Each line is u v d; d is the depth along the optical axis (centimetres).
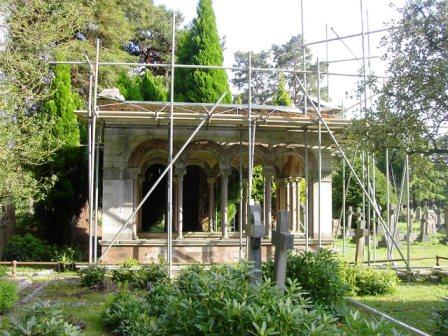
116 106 1891
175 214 2419
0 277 1516
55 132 2212
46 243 2139
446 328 873
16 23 1648
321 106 2114
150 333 755
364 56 1809
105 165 1928
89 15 2448
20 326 610
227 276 649
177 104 1898
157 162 2156
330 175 2055
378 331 520
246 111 1975
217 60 3017
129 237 1909
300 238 2083
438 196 4203
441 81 1339
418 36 1407
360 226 1716
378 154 1655
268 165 2025
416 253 2459
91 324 1039
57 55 1998
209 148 1986
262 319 557
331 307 957
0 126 1488
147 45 4050
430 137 1459
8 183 1633
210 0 3047
